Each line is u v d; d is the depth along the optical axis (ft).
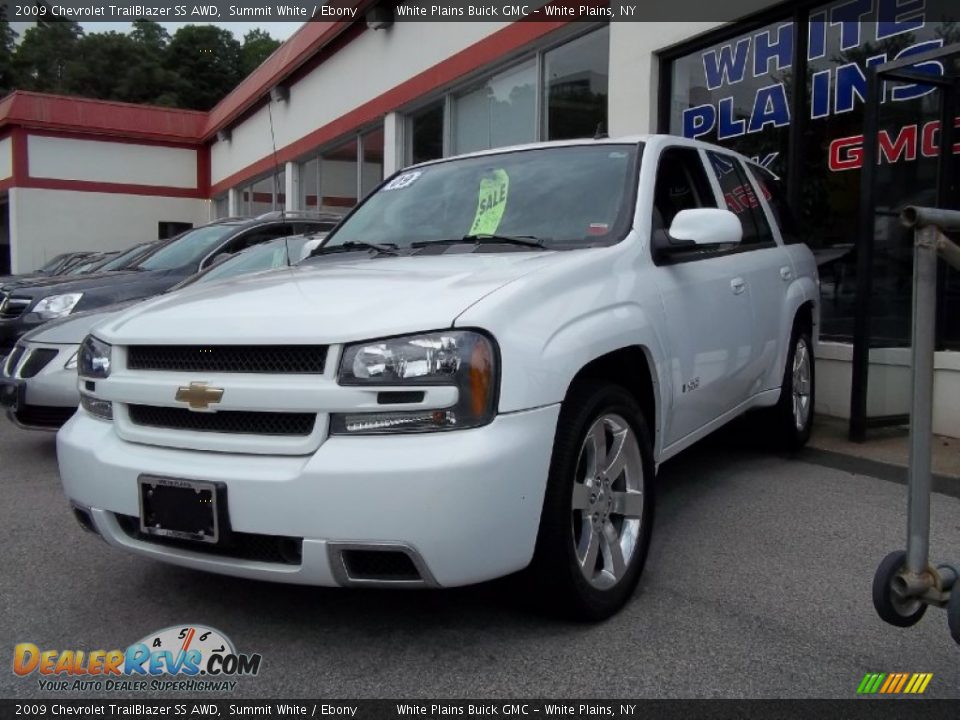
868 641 9.77
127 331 10.18
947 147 19.20
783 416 17.40
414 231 13.82
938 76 18.84
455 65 37.09
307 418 8.86
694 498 15.35
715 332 13.42
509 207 13.17
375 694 8.72
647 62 26.66
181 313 10.11
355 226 14.96
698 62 26.03
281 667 9.30
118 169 76.95
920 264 7.68
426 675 9.06
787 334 16.67
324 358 8.76
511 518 8.69
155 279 23.75
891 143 20.84
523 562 8.95
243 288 11.01
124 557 12.75
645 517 10.96
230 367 9.31
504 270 10.19
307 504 8.46
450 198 14.15
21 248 73.82
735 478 16.69
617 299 10.75
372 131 47.55
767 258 16.21
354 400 8.57
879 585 7.93
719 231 11.64
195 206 80.18
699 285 13.03
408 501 8.27
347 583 8.71
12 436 21.97
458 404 8.52
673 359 11.93
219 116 71.10
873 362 19.38
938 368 19.10
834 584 11.39
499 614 10.46
